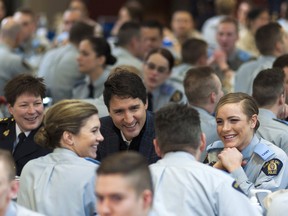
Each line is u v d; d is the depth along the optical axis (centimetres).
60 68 720
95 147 369
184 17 957
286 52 636
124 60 722
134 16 995
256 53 873
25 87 452
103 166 279
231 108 401
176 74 678
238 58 781
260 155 402
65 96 720
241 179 383
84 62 649
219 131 407
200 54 691
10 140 464
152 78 629
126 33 734
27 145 456
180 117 339
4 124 474
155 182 337
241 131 401
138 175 276
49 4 1341
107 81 423
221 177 337
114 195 275
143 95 423
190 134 339
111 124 441
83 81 713
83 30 727
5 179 298
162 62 627
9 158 305
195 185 334
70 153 365
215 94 489
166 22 1430
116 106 420
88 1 1395
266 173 399
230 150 393
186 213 330
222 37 775
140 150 432
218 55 731
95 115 367
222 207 333
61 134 363
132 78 421
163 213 330
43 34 995
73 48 729
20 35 759
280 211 345
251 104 404
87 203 359
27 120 455
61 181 359
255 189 380
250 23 895
